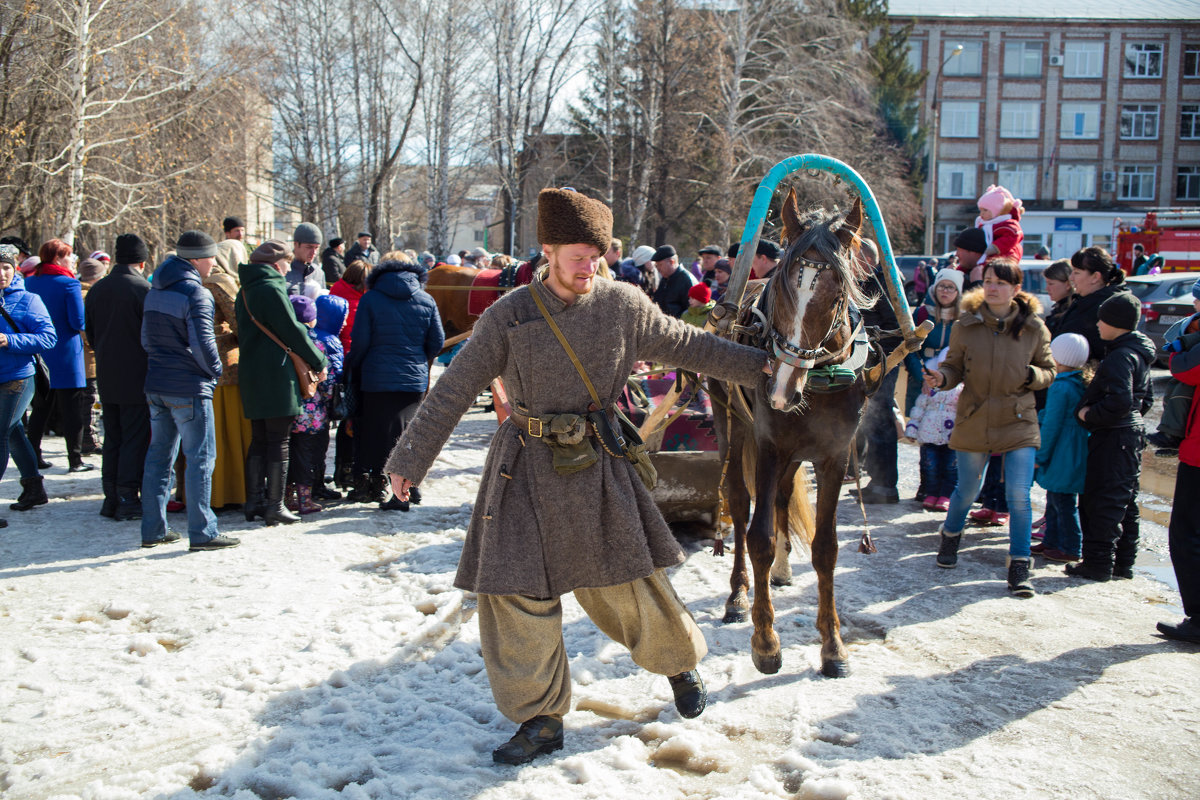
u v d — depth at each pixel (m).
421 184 34.56
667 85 28.31
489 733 3.37
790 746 3.27
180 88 18.39
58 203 15.79
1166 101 44.75
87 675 3.81
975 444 5.01
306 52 25.66
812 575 5.23
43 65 15.30
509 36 26.31
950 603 4.75
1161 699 3.62
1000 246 7.43
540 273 3.15
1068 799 2.93
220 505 6.46
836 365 3.72
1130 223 25.75
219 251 7.29
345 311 6.70
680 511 5.75
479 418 11.27
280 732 3.36
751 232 4.03
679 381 4.90
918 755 3.20
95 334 6.10
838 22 28.36
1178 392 4.58
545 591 2.97
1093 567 5.12
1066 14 44.38
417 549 5.56
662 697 3.66
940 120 44.59
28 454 6.45
